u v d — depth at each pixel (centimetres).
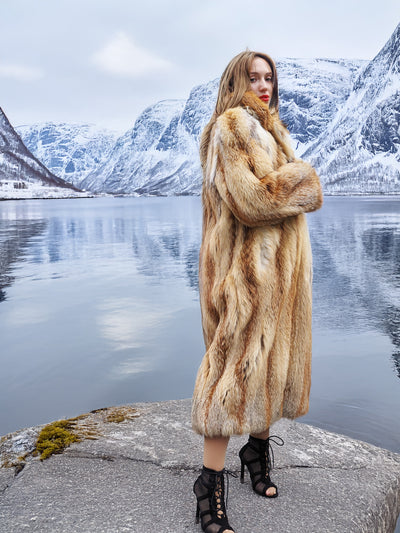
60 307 874
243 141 184
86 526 196
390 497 233
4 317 808
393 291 980
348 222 3159
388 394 468
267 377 190
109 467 240
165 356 600
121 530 194
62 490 221
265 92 208
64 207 7169
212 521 190
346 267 1302
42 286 1087
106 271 1298
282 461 254
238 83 200
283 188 180
